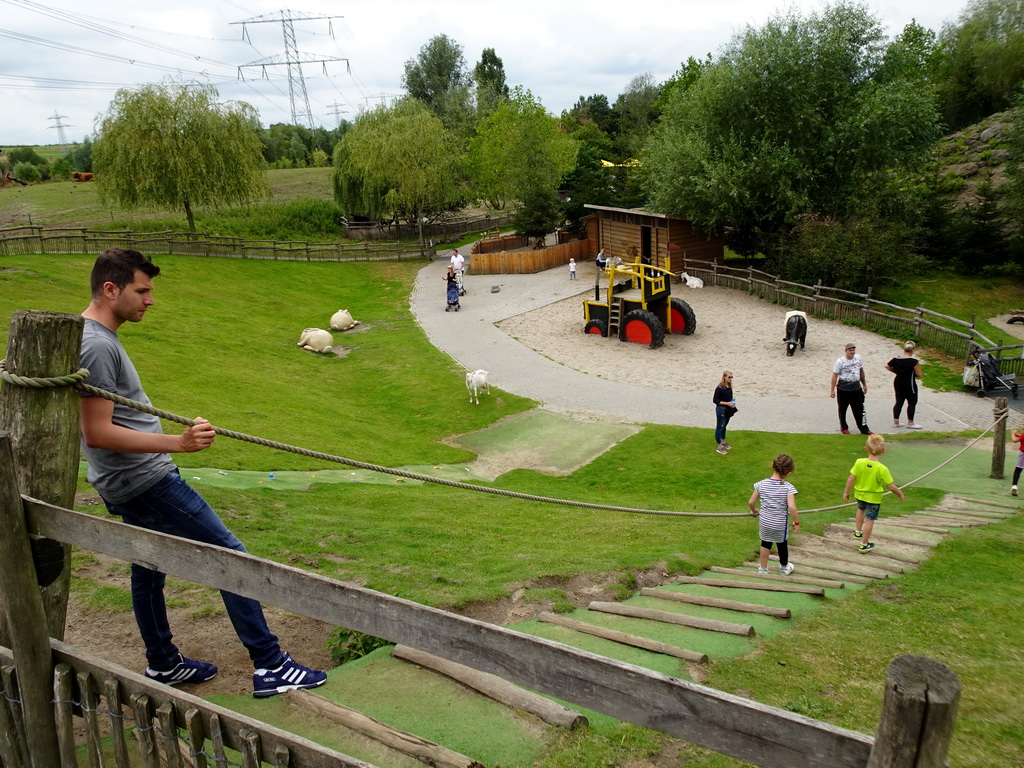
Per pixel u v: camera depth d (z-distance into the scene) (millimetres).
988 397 20375
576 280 40969
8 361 3246
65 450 3350
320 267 44812
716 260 39844
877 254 32312
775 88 35906
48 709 3270
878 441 9742
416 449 17656
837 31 35656
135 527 3084
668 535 10562
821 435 17750
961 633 6227
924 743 1689
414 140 50969
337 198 57406
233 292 35000
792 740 1863
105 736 3775
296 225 56875
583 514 12070
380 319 34156
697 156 35875
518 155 52094
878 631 6301
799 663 5398
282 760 2523
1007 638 6109
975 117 58844
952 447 16812
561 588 7336
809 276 33250
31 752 3275
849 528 11164
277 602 2773
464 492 13352
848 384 17328
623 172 62125
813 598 7516
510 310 34719
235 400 18547
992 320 32500
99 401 3426
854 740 1775
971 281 37531
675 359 25578
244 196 43719
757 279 34312
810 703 4605
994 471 14797
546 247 48219
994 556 9164
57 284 26453
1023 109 39594
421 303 37438
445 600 6449
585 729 4168
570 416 20453
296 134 98375
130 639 5070
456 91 80875
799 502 13398
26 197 59750
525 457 17516
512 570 7566
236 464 12633
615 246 42281
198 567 2953
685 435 18141
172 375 19734
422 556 7918
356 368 26359
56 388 3279
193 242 40125
